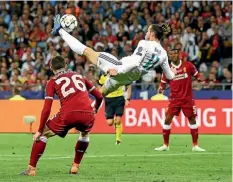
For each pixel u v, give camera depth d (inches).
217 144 1317.7
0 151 1127.0
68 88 752.3
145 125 1628.9
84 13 2204.7
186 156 1040.8
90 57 792.3
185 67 1179.9
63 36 800.3
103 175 768.9
